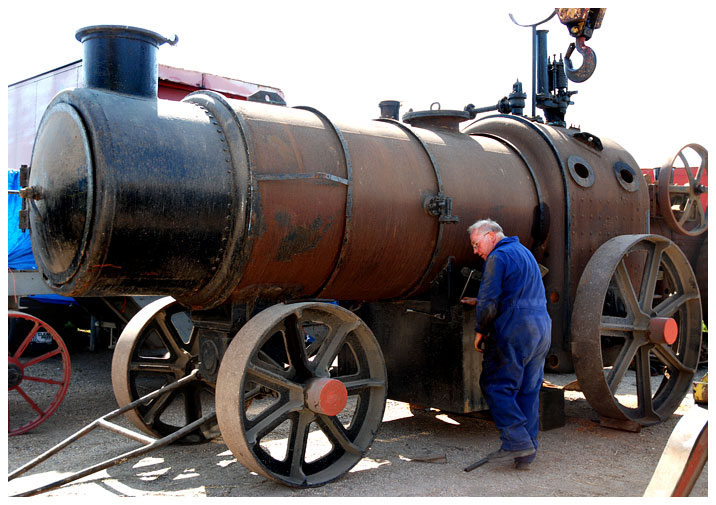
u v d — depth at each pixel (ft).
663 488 8.61
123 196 10.92
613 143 19.40
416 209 14.15
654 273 16.88
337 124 13.93
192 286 12.50
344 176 13.16
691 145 21.06
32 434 16.25
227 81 28.04
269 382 11.96
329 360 12.62
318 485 12.05
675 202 21.95
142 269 11.59
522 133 17.61
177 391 15.14
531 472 13.11
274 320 11.58
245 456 11.28
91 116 11.18
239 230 11.99
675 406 17.31
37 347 27.14
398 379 16.40
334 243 13.12
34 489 11.02
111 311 23.89
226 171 12.10
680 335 18.11
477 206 15.26
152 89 12.64
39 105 26.84
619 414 15.85
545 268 16.52
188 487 12.10
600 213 17.49
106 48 12.18
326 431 12.66
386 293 15.07
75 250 11.32
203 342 13.48
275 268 12.63
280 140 12.65
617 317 16.17
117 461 11.52
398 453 14.46
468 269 15.26
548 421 16.31
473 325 15.47
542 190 16.84
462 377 15.20
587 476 12.87
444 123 16.78
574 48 20.58
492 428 16.69
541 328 13.23
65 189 11.33
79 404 19.62
